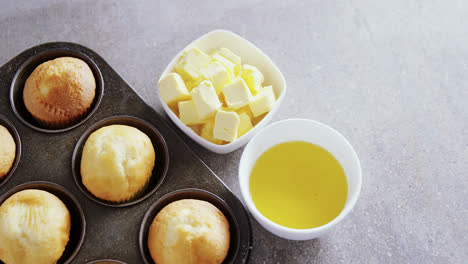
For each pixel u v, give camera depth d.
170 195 0.56
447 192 0.61
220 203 0.56
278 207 0.56
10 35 0.65
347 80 0.65
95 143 0.55
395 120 0.63
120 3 0.67
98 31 0.66
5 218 0.53
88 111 0.59
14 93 0.58
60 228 0.53
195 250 0.52
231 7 0.68
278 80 0.60
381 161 0.62
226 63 0.58
